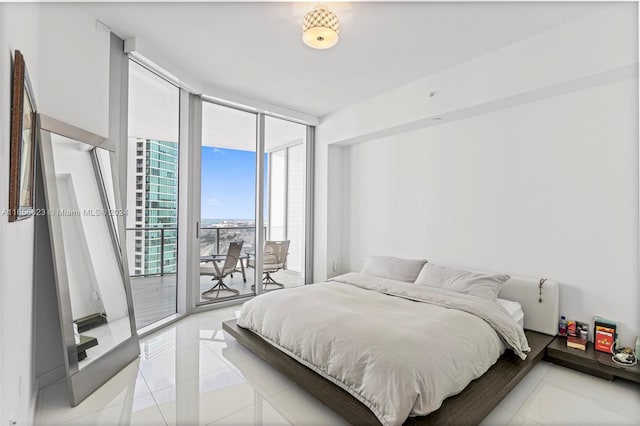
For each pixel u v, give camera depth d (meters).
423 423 1.64
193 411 1.99
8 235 1.23
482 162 3.52
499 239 3.38
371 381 1.75
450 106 3.40
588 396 2.20
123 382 2.31
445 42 2.90
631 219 2.58
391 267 3.84
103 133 2.67
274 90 4.02
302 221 5.47
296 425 1.88
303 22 2.47
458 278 3.12
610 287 2.68
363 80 3.72
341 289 3.18
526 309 3.06
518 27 2.66
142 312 3.75
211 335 3.22
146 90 3.72
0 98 1.09
